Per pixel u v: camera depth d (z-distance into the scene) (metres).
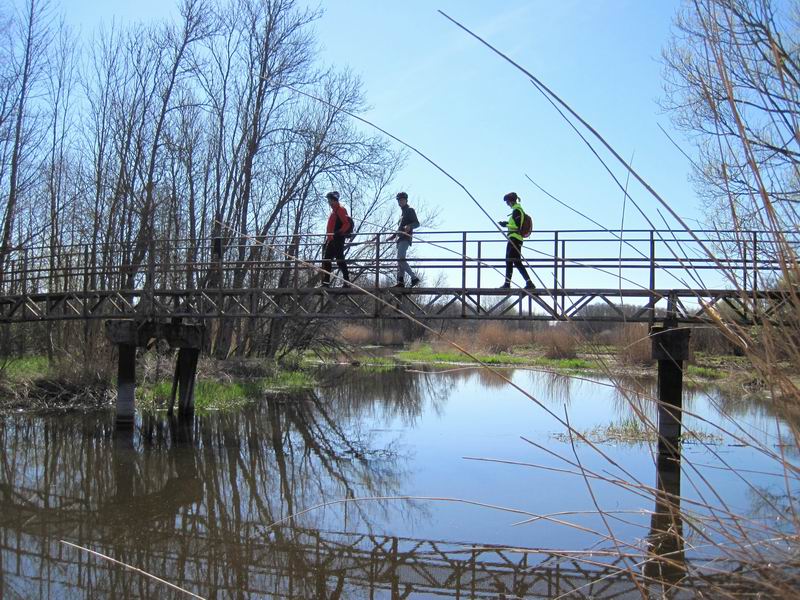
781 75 2.12
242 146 26.61
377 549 7.80
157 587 6.69
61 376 19.25
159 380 21.16
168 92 24.52
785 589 2.17
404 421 18.00
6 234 20.89
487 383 29.39
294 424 17.28
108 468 12.11
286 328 30.62
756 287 2.21
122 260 22.78
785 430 9.73
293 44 26.03
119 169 24.83
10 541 8.08
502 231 2.90
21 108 21.64
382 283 15.46
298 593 6.59
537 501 9.78
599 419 17.81
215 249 15.40
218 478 11.52
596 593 6.23
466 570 7.15
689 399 19.28
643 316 11.52
